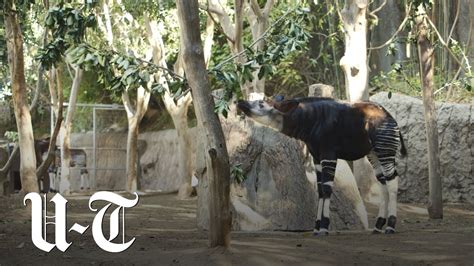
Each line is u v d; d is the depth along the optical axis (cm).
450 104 1720
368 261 837
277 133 1144
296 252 873
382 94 1780
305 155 1145
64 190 2189
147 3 1766
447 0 2088
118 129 2702
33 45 2003
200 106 846
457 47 1917
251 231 1106
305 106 1052
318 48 2500
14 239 1045
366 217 1178
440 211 1359
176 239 1009
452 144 1703
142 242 979
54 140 1964
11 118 2753
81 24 971
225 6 1948
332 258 848
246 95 1530
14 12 1382
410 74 2120
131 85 934
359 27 1572
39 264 869
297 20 1016
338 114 1048
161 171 2528
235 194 1144
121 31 2073
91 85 2722
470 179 1694
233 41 1475
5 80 2266
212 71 923
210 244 877
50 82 2120
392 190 1065
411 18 1331
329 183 1044
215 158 845
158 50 1986
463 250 891
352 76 1569
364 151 1059
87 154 2638
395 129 1061
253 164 1149
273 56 966
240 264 820
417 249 899
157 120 2802
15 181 2502
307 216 1118
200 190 1188
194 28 849
